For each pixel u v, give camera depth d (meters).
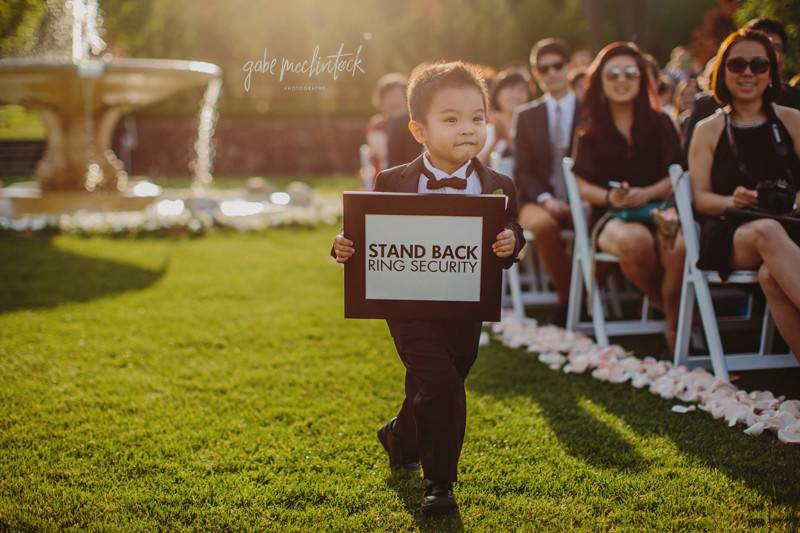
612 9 26.31
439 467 2.60
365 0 20.11
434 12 21.84
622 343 5.04
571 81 6.86
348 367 4.39
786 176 4.00
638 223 4.68
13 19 7.26
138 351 4.74
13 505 2.74
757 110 4.06
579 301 5.17
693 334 4.82
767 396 3.63
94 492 2.85
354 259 2.62
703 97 4.81
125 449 3.24
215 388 4.03
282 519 2.65
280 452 3.20
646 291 4.74
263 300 6.19
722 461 3.04
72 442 3.32
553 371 4.34
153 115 23.41
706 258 3.89
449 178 2.68
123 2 17.47
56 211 12.22
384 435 3.05
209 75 11.30
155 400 3.86
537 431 3.41
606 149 4.89
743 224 3.78
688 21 30.36
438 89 2.58
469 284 2.59
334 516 2.66
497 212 2.55
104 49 13.92
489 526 2.57
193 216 10.72
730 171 4.06
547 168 5.93
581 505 2.71
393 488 2.87
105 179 13.10
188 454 3.19
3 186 17.89
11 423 3.54
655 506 2.69
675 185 4.20
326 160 23.84
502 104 6.84
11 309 5.86
